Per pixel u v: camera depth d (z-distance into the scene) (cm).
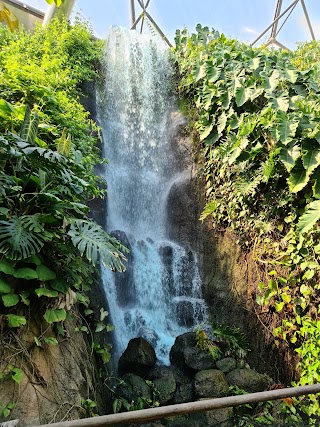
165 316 524
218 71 533
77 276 262
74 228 241
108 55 711
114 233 529
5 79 357
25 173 254
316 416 350
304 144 373
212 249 542
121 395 344
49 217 232
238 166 462
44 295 222
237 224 491
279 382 401
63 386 234
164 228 624
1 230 211
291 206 405
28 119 263
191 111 650
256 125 439
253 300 454
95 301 409
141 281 521
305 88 468
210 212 516
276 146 405
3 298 202
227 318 485
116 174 629
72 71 584
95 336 367
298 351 380
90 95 638
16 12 706
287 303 407
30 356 215
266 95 448
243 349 437
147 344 407
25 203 242
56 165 245
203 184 582
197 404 121
